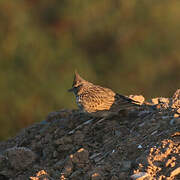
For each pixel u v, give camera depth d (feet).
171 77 116.78
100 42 120.26
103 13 118.83
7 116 106.11
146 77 116.47
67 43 116.16
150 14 118.62
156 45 117.70
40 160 43.42
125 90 116.47
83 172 38.22
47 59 110.63
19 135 50.80
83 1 117.91
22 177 41.50
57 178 38.73
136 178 34.40
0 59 108.58
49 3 120.47
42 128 49.78
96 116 46.37
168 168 34.83
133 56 116.88
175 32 117.70
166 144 36.99
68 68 111.96
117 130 43.11
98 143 42.39
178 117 41.09
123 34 118.83
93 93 46.52
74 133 45.27
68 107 106.73
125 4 117.91
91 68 115.85
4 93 106.22
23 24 112.68
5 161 43.68
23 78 107.96
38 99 107.65
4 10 112.78
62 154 43.09
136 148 38.91
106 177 36.58
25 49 109.91
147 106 46.19
